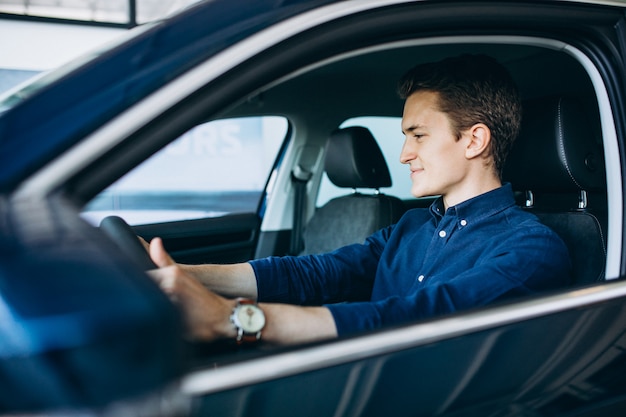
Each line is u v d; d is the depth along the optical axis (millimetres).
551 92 2146
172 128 631
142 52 662
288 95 2391
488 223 1240
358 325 880
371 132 2635
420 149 1272
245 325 821
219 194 4371
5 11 5785
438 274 1230
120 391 365
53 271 425
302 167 2654
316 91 2438
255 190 2699
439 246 1281
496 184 1306
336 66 2193
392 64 2176
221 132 3566
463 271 1191
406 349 719
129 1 6270
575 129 1399
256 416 623
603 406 771
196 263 2373
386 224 2410
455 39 887
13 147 584
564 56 1882
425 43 870
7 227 500
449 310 955
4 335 379
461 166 1258
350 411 649
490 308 794
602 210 1441
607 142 1021
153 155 625
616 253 994
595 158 1412
